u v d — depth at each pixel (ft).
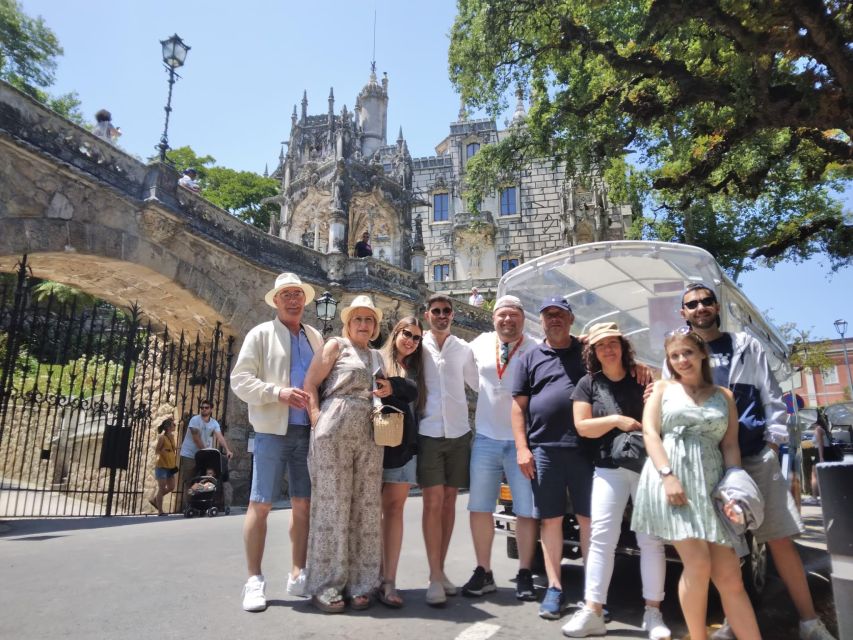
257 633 11.49
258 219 132.87
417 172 165.27
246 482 49.93
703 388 11.90
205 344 53.31
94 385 36.58
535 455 14.48
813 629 12.39
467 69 48.65
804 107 33.09
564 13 41.01
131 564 17.84
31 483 59.88
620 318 24.53
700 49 36.58
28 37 87.10
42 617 12.12
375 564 13.82
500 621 12.96
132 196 42.39
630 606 14.97
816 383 176.86
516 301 16.58
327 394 14.17
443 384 15.78
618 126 45.93
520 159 54.49
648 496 11.35
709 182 48.01
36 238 36.42
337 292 61.82
